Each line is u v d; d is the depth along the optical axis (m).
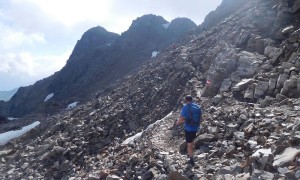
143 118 31.70
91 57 126.81
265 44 26.94
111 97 42.75
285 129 13.30
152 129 24.05
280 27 28.02
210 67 29.33
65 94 112.81
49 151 30.30
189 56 37.03
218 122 17.69
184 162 14.41
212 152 14.55
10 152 37.38
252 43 27.97
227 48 29.23
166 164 14.43
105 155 24.64
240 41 29.36
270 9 31.02
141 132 27.08
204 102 24.14
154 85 37.06
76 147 28.80
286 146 11.20
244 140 14.13
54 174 25.94
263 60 25.06
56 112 87.50
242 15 36.44
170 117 24.77
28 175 27.50
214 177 11.49
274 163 10.50
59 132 37.97
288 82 19.52
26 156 32.62
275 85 20.98
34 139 43.00
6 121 100.12
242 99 21.53
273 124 14.45
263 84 21.33
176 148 17.61
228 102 21.69
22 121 88.19
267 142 12.61
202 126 18.38
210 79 26.27
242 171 11.23
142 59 101.00
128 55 109.12
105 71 106.00
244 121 16.48
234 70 25.86
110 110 36.38
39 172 27.41
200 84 28.94
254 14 31.59
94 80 106.00
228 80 24.53
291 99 18.19
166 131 21.53
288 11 28.55
